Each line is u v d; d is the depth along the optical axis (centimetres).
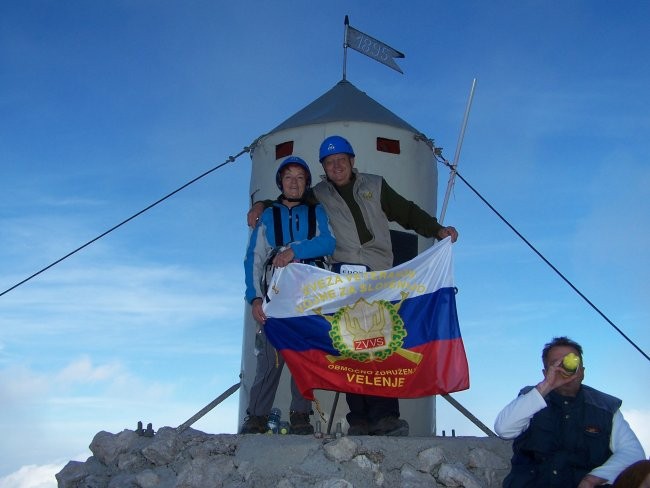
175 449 442
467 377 439
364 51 655
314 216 474
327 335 450
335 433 422
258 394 470
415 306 452
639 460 310
